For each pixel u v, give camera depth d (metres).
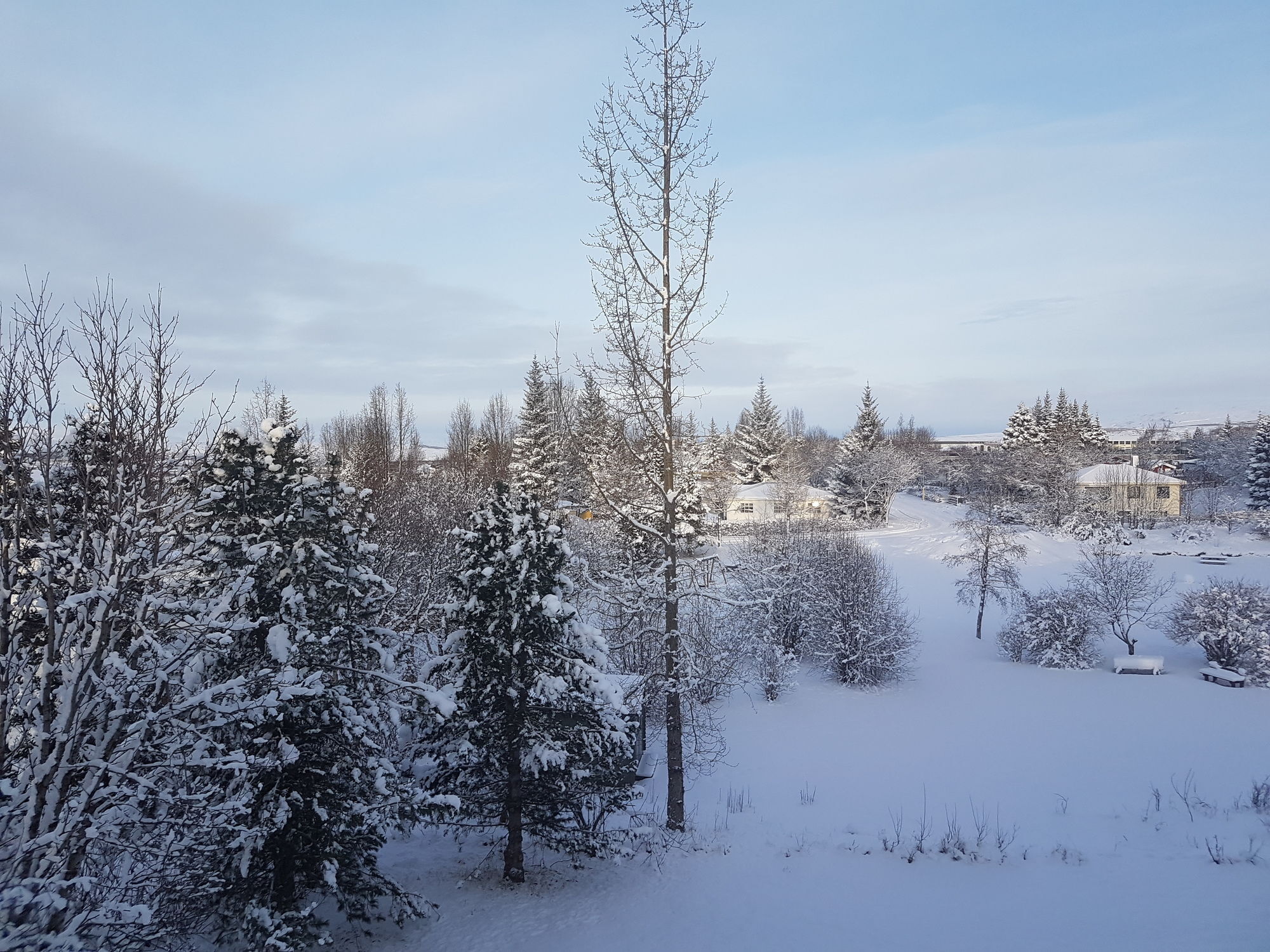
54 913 7.10
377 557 12.83
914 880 13.81
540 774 13.55
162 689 8.93
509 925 12.06
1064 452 76.00
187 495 9.09
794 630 35.50
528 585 12.88
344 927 11.96
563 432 19.28
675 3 14.98
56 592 8.52
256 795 10.11
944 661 36.62
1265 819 16.36
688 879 14.04
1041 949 10.59
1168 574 50.09
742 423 88.50
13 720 8.04
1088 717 27.48
